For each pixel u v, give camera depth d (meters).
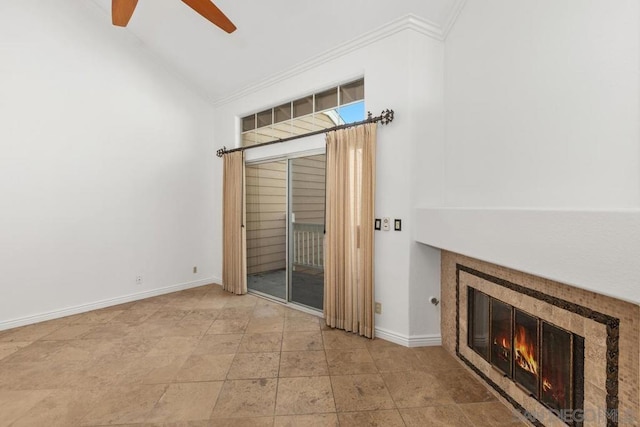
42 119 3.16
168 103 4.18
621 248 1.02
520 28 1.71
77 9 3.36
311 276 3.52
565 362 1.46
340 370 2.22
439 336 2.63
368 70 2.74
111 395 1.94
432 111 2.57
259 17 2.95
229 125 4.37
